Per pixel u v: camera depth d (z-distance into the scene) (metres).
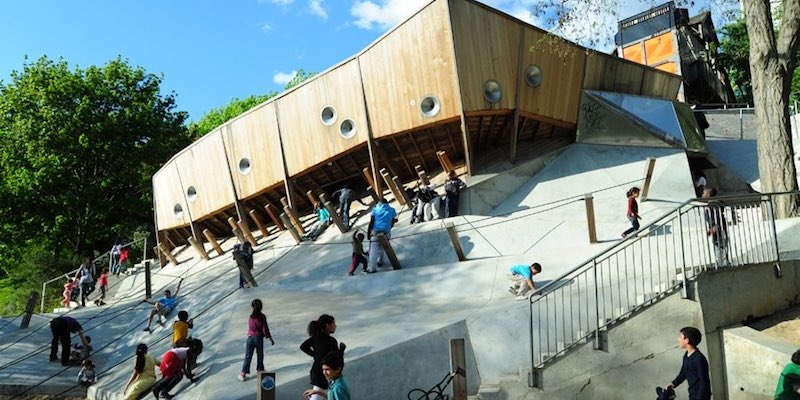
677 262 10.93
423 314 11.26
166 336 13.25
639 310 8.73
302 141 20.80
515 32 18.17
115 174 32.72
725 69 38.62
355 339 9.97
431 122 18.34
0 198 29.20
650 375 8.48
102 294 20.41
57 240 30.86
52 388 12.02
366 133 19.38
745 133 24.92
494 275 12.64
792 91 32.25
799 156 19.88
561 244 14.69
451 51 17.58
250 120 21.84
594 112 19.47
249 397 8.35
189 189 24.45
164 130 33.78
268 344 10.46
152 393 9.77
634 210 13.43
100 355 14.01
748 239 10.61
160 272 23.48
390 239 15.78
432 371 9.31
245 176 22.41
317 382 7.14
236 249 15.45
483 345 9.72
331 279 14.19
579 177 18.11
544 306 9.80
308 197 21.61
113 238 35.84
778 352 7.76
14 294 28.92
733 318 8.87
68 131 30.45
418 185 19.61
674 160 18.14
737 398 8.27
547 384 8.63
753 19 13.11
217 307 13.80
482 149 20.25
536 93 18.58
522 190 18.39
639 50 32.88
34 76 31.17
